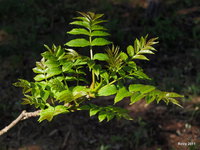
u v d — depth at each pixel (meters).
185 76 7.16
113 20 9.18
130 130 5.57
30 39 7.99
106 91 1.33
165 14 10.14
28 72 6.84
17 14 9.38
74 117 5.91
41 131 5.48
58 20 8.92
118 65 1.41
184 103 6.27
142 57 1.46
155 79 6.97
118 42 8.12
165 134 5.48
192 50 8.27
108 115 1.28
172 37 8.56
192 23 9.65
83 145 5.24
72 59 1.40
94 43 1.43
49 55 1.47
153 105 6.25
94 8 10.08
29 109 5.69
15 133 5.36
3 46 7.75
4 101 6.05
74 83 4.51
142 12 10.24
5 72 6.90
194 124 5.71
